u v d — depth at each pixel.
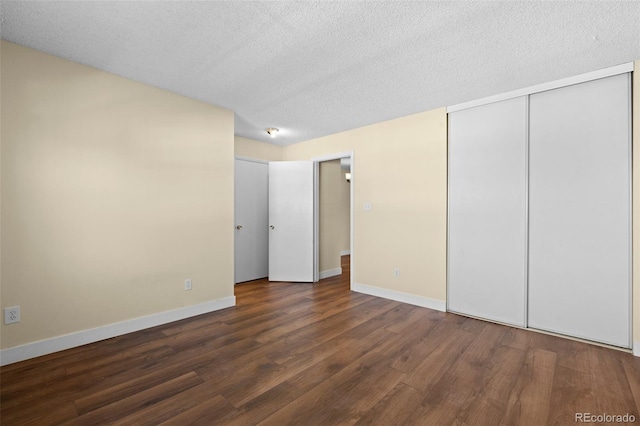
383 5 1.65
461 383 1.88
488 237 3.00
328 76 2.54
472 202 3.11
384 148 3.79
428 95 2.95
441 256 3.30
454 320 2.99
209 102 3.16
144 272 2.73
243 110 3.41
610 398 1.73
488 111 3.00
